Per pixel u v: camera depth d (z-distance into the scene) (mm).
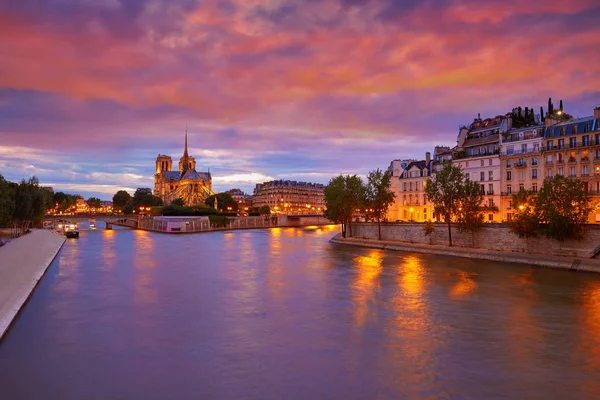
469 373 24828
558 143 88562
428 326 33469
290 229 192625
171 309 38906
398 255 79438
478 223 74812
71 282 52062
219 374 24812
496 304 39969
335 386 23250
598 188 82375
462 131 111562
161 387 23234
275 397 22094
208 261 72188
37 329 32969
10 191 104562
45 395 22453
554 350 28266
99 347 29156
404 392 22562
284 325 33906
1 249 72125
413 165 124500
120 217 195000
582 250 60031
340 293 45219
